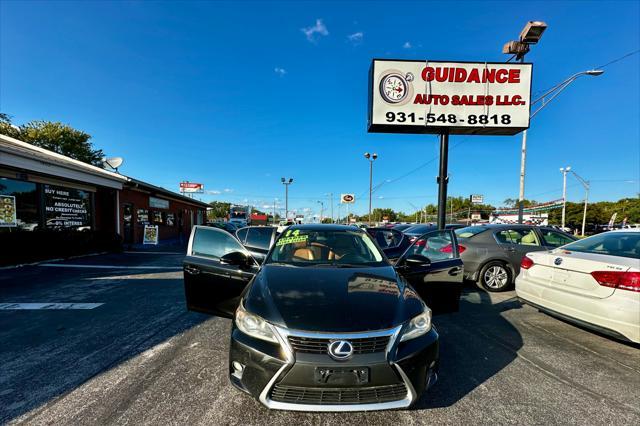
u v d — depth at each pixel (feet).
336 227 13.12
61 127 88.17
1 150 23.40
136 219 50.19
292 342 6.44
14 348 10.48
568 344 11.40
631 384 8.66
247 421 6.89
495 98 25.70
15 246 26.03
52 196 32.76
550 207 131.85
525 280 13.80
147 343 10.97
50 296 17.11
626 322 9.78
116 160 44.14
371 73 25.73
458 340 11.75
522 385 8.56
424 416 7.17
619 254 11.40
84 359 9.71
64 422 6.73
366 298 7.57
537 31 25.81
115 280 21.30
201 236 11.67
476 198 204.23
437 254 12.66
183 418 6.93
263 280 8.73
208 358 9.86
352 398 6.29
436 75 25.61
